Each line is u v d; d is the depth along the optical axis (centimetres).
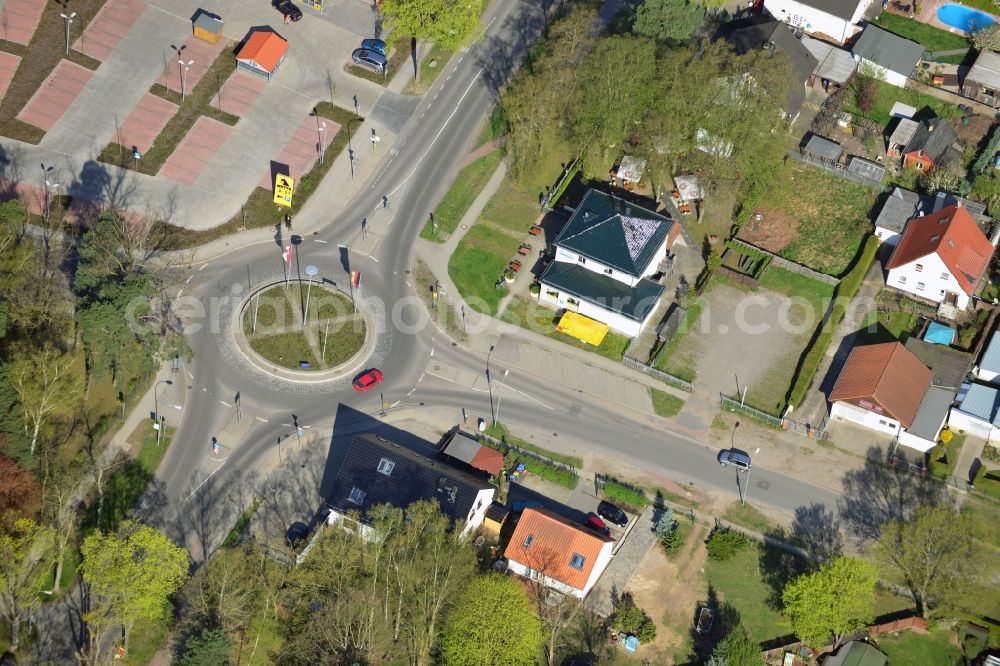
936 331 15575
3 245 14388
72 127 17000
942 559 12975
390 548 12469
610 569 13588
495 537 13800
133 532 12338
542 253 16450
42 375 13588
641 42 16238
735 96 16100
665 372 15325
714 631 13188
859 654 12875
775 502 14250
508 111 16938
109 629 12594
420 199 16912
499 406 14975
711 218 16900
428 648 12750
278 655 12631
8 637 12531
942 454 14575
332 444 14450
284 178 15938
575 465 14475
